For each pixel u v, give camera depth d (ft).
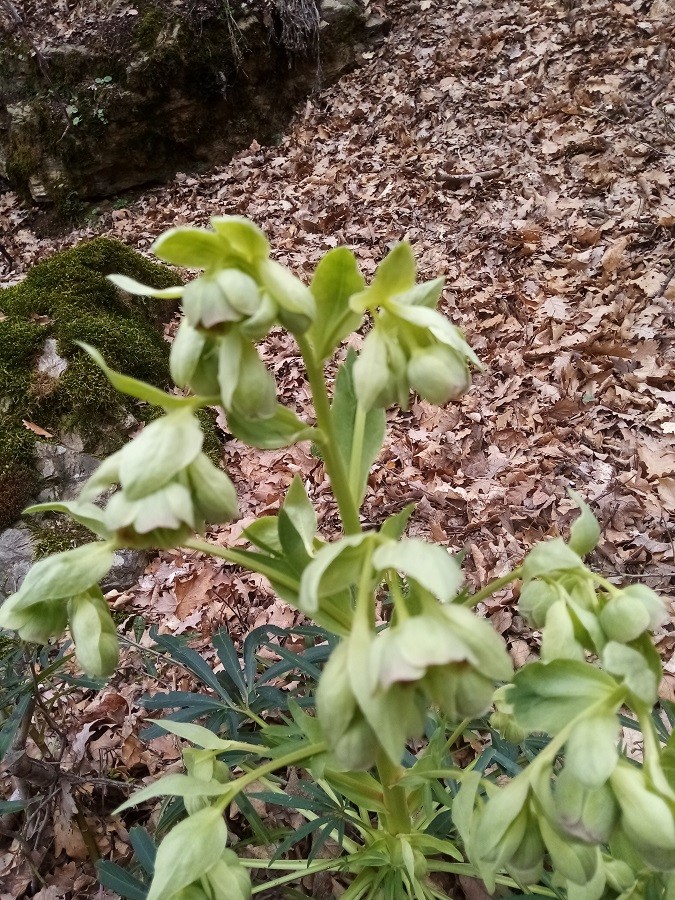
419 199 19.61
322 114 26.66
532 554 3.75
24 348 13.50
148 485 3.09
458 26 26.18
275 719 8.02
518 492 11.33
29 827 6.97
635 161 17.47
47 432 12.52
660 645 8.58
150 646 9.97
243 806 5.85
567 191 17.54
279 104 27.48
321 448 3.99
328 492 12.51
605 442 11.81
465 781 3.96
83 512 3.79
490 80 23.09
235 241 3.19
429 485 11.96
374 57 27.58
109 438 12.85
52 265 15.64
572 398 12.58
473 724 6.38
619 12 22.63
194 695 6.57
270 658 9.41
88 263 15.87
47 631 4.00
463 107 22.50
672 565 9.69
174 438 3.18
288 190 22.74
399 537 3.68
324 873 6.63
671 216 15.30
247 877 3.89
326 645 7.06
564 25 23.50
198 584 11.09
